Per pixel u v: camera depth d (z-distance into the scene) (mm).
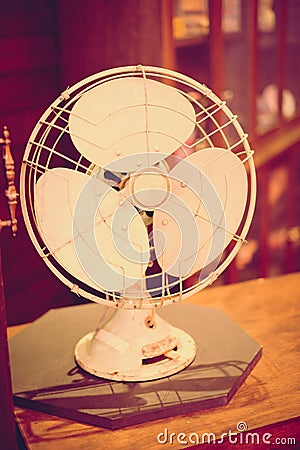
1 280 1297
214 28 2133
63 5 1897
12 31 1836
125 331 1481
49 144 1938
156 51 1844
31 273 1993
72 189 1342
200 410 1391
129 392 1413
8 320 1947
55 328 1638
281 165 2715
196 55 2154
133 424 1362
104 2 1861
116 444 1325
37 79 1916
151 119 1342
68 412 1379
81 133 1327
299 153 2928
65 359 1521
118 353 1465
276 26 2613
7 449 1345
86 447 1321
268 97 2688
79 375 1470
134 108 1333
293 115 2838
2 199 1867
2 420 1329
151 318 1491
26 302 1991
